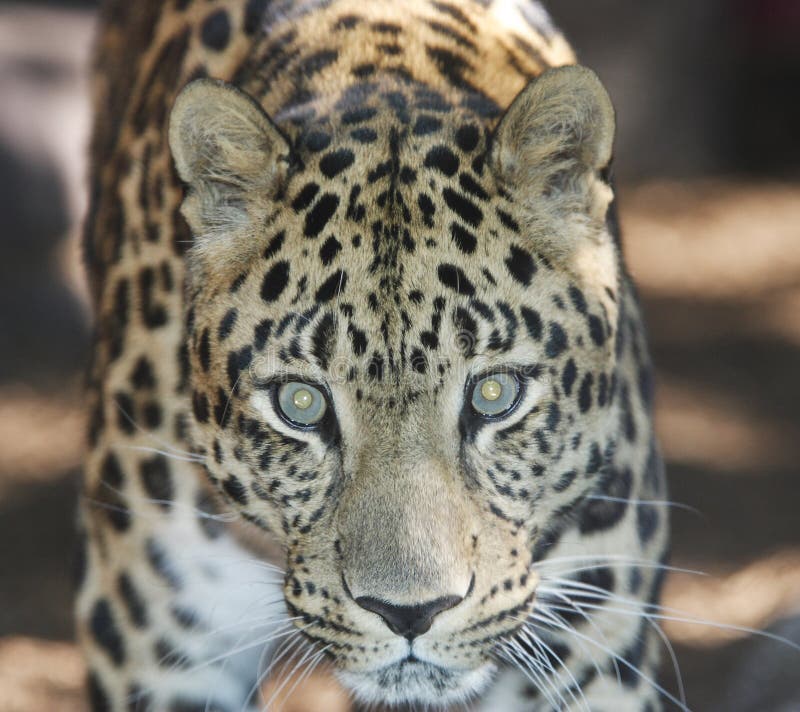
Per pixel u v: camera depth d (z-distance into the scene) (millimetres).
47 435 16562
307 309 6305
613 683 7258
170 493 7113
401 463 6309
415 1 7500
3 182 19375
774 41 31891
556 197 6621
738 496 15820
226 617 7316
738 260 25781
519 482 6645
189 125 6508
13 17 21766
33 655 11812
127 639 7223
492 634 6617
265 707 7617
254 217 6527
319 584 6605
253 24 7625
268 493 6758
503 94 7117
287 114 6910
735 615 12766
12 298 18969
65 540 14094
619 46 30828
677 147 31391
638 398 7477
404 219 6293
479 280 6312
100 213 8164
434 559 6207
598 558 7172
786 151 32031
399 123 6582
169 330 7062
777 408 18938
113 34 9664
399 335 6230
